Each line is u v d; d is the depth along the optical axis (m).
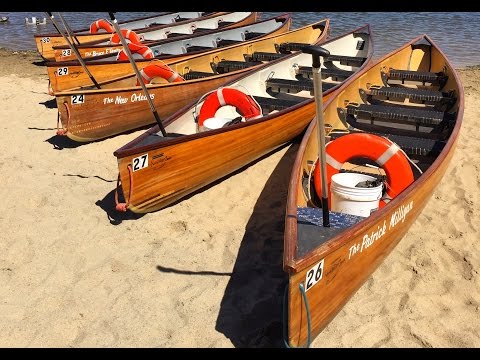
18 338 4.12
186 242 5.29
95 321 4.29
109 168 6.93
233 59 9.82
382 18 17.56
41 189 6.35
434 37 15.21
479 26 16.38
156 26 12.77
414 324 4.12
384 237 4.30
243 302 4.44
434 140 5.96
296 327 3.58
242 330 4.15
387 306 4.30
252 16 13.80
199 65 9.12
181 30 12.45
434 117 6.51
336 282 3.82
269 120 6.47
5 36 16.11
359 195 4.38
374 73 7.94
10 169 6.86
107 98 7.31
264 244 5.21
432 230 5.28
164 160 5.50
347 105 6.93
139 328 4.21
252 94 7.89
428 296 4.39
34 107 9.27
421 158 5.88
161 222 5.68
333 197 4.53
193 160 5.77
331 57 9.38
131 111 7.62
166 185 5.67
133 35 10.06
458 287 4.48
